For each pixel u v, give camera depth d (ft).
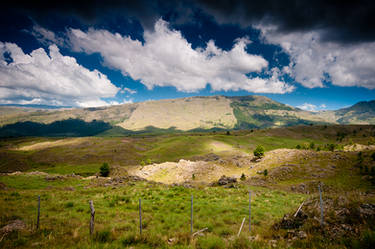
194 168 263.08
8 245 32.83
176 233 42.04
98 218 52.16
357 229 32.86
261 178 206.49
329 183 170.81
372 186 156.66
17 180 130.82
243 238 36.86
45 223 45.57
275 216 60.64
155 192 93.09
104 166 310.45
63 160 585.22
